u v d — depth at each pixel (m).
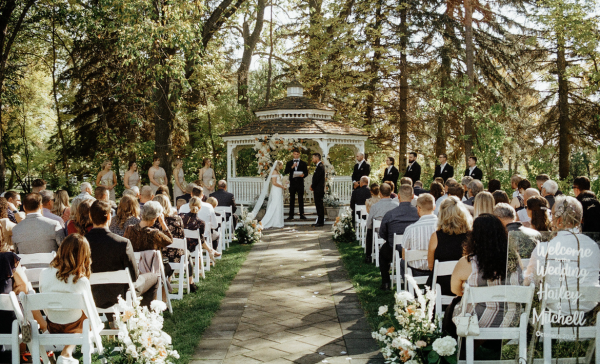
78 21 15.72
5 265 3.99
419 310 3.75
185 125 24.48
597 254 3.42
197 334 5.15
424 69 22.73
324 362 4.40
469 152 19.16
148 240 5.68
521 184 7.83
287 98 17.39
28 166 25.52
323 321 5.61
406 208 6.72
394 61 21.72
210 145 23.44
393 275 7.00
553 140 22.91
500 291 3.47
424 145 24.44
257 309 6.12
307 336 5.12
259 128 16.09
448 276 4.64
